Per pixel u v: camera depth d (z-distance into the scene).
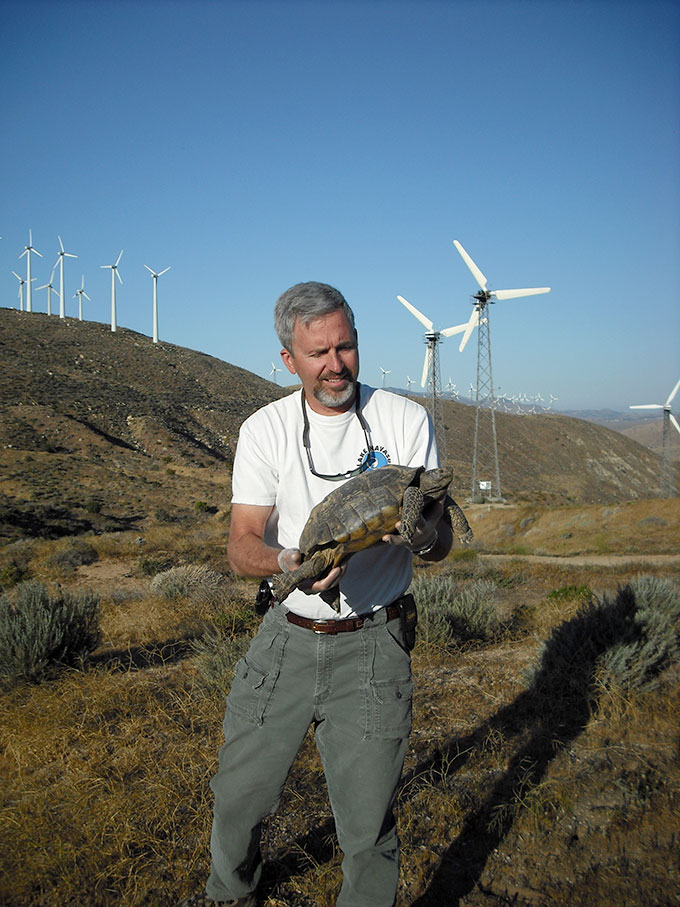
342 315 2.84
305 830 3.91
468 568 18.31
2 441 65.12
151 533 31.11
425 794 4.21
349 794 2.77
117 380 101.94
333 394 2.90
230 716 3.01
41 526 36.81
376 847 2.74
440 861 3.63
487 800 4.18
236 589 14.98
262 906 3.28
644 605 7.77
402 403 3.15
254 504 3.04
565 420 156.88
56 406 80.56
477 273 47.41
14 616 7.36
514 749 4.84
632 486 137.38
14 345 103.62
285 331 2.90
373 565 2.90
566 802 4.10
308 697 2.89
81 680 6.53
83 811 4.02
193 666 7.32
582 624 6.69
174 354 125.81
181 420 91.31
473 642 8.48
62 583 18.89
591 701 5.58
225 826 2.95
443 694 6.11
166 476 64.12
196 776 4.49
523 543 31.69
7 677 6.64
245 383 123.00
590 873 3.50
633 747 4.87
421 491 2.64
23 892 3.39
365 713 2.80
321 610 2.85
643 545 26.39
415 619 3.05
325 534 2.53
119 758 4.78
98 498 48.81
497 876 3.51
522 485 119.81
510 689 6.15
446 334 49.72
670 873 3.48
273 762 2.92
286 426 3.03
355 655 2.85
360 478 2.73
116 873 3.49
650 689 5.76
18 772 4.66
